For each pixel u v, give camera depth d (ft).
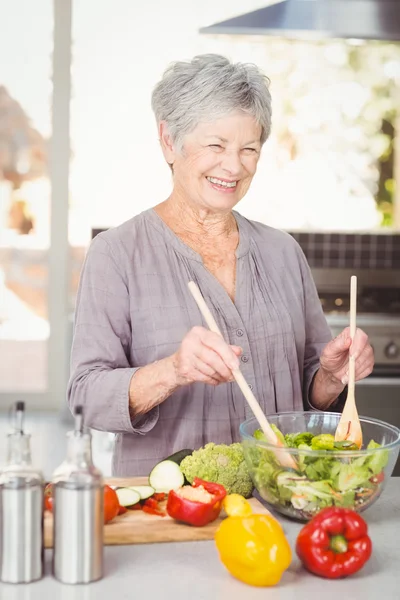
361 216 15.56
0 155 16.29
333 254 14.57
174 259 5.95
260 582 3.96
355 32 11.34
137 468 5.79
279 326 6.10
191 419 5.80
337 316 13.15
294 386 6.18
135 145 16.22
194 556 4.32
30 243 16.52
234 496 4.68
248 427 5.14
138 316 5.83
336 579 4.09
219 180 5.70
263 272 6.22
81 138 16.22
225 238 6.17
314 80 15.21
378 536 4.65
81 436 3.99
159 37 15.85
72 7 15.88
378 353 12.76
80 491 3.93
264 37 11.57
